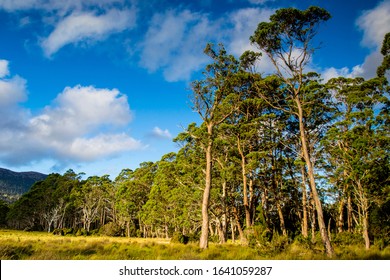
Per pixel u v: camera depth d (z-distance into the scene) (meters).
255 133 28.20
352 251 17.58
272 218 35.12
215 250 17.28
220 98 23.97
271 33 19.11
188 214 39.38
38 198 81.69
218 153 30.20
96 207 79.94
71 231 62.56
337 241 24.45
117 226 65.62
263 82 24.23
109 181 78.38
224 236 34.84
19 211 82.25
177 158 37.38
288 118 29.55
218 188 31.84
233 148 30.14
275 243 16.56
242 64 22.91
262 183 31.50
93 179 77.31
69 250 16.05
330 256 15.30
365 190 23.48
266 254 15.53
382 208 24.00
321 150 29.33
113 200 74.44
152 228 61.97
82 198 76.19
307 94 26.47
